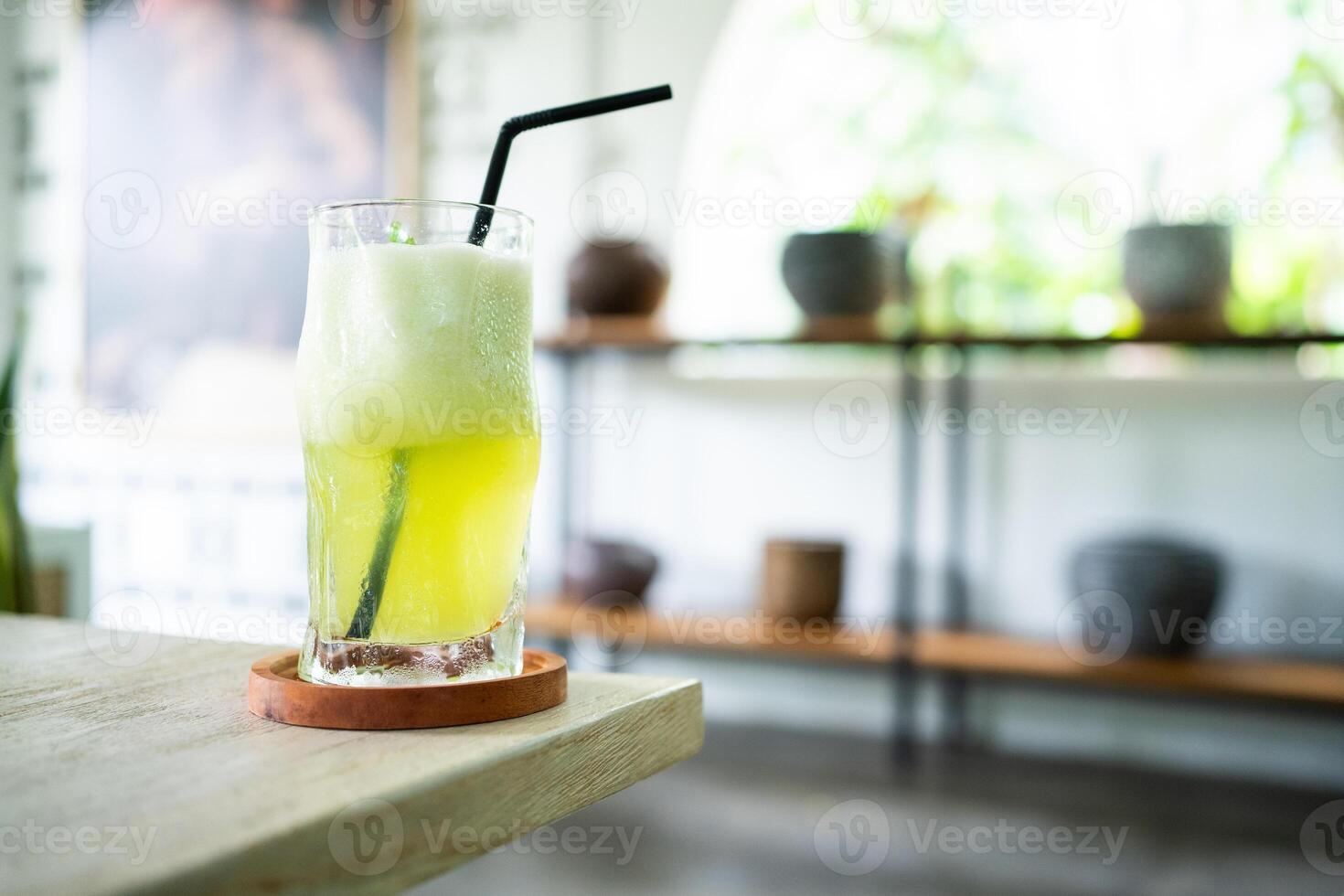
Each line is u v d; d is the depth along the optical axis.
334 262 0.53
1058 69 2.40
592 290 2.33
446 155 2.79
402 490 0.50
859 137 2.55
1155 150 2.32
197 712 0.49
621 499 2.65
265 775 0.39
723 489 2.58
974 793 2.17
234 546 2.93
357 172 2.85
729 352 2.58
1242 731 2.20
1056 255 2.41
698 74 2.59
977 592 2.37
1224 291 1.96
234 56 2.97
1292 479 2.18
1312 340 1.83
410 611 0.50
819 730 2.49
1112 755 2.28
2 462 1.18
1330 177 2.21
